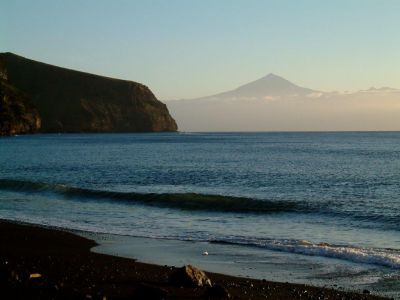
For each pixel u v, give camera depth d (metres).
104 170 59.16
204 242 20.42
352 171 57.25
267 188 41.31
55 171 57.97
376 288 14.08
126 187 42.44
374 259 17.06
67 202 33.09
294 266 16.56
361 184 43.84
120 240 20.77
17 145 131.75
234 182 45.97
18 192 38.38
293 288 13.72
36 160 77.06
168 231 23.03
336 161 75.00
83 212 28.91
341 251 18.09
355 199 33.72
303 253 18.31
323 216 27.16
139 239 21.06
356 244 20.12
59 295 11.57
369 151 107.38
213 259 17.55
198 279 13.34
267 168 61.62
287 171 57.38
